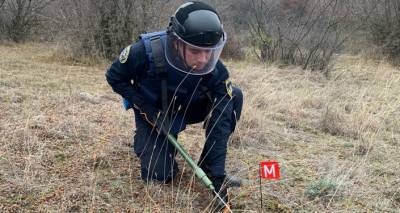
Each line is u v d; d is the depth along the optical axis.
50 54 10.10
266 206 3.31
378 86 8.17
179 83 3.26
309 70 9.84
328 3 10.95
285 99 6.53
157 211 3.11
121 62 3.31
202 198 3.35
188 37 2.93
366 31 13.44
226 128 3.31
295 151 4.54
